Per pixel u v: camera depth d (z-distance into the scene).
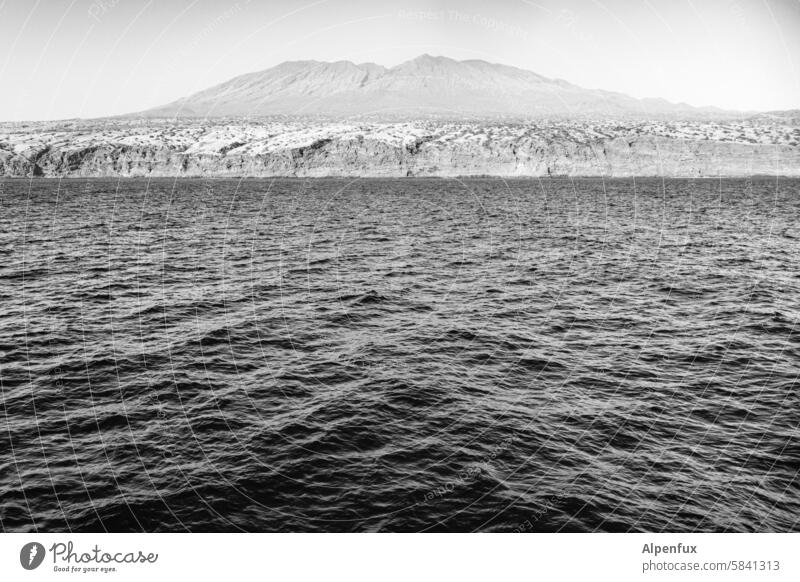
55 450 13.67
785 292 29.19
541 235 48.81
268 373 18.31
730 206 76.25
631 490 12.68
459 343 21.23
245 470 13.03
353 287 29.42
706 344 21.23
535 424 15.27
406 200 84.94
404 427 15.02
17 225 53.06
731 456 14.01
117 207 71.38
